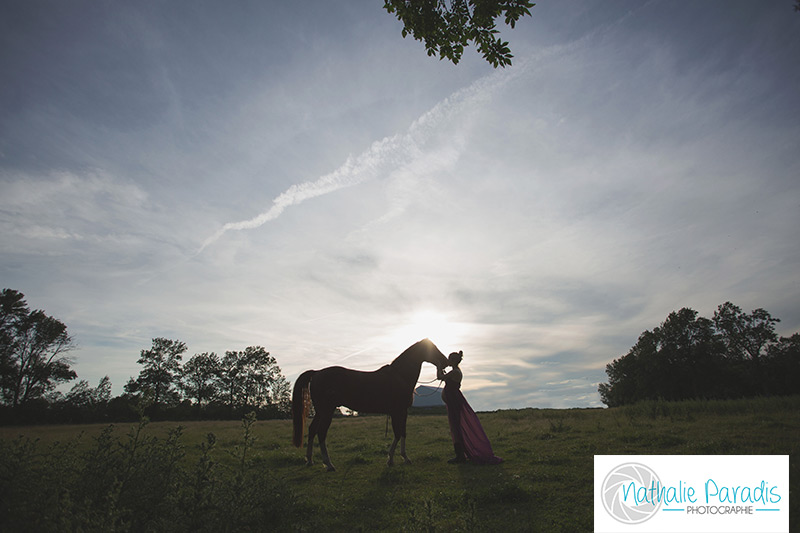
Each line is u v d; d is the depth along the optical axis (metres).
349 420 27.38
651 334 65.12
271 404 80.44
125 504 4.27
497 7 6.26
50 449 5.19
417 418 26.11
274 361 82.88
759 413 14.95
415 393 10.24
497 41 6.61
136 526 4.00
